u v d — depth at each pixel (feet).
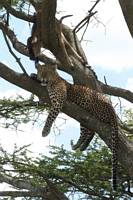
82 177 57.11
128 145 44.93
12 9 48.26
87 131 49.73
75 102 46.34
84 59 51.72
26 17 48.08
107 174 57.16
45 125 45.60
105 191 56.59
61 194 55.36
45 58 49.55
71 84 47.14
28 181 55.47
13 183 55.31
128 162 44.60
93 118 44.04
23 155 56.80
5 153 56.34
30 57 48.03
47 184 55.31
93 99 45.98
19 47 51.24
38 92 43.34
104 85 55.16
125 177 56.29
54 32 43.80
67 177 56.49
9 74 42.11
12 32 51.60
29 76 42.68
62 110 44.83
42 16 42.75
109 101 46.26
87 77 48.93
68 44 49.11
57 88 45.34
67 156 58.03
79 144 50.19
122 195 57.21
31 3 47.93
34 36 46.80
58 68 51.37
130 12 41.86
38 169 55.77
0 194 55.52
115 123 44.98
